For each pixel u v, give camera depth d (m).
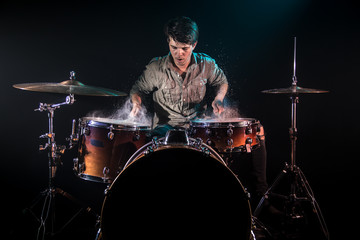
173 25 3.24
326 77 3.68
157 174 1.93
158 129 3.40
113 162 2.54
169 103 3.47
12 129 3.62
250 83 3.73
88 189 3.57
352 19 3.58
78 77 3.66
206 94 3.52
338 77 3.67
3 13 3.50
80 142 2.68
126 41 3.66
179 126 3.43
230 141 2.65
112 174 2.56
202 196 1.95
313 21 3.62
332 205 3.22
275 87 3.72
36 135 3.65
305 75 3.69
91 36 3.63
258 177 3.09
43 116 3.65
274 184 2.84
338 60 3.65
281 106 3.76
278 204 3.29
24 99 3.62
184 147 1.93
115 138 2.52
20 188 3.57
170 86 3.45
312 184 3.71
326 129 3.76
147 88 3.51
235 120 2.88
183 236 1.96
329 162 3.79
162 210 1.95
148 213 1.94
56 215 3.02
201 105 3.49
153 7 3.62
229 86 3.73
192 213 1.95
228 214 1.95
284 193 3.56
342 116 3.72
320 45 3.65
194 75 3.44
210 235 1.96
